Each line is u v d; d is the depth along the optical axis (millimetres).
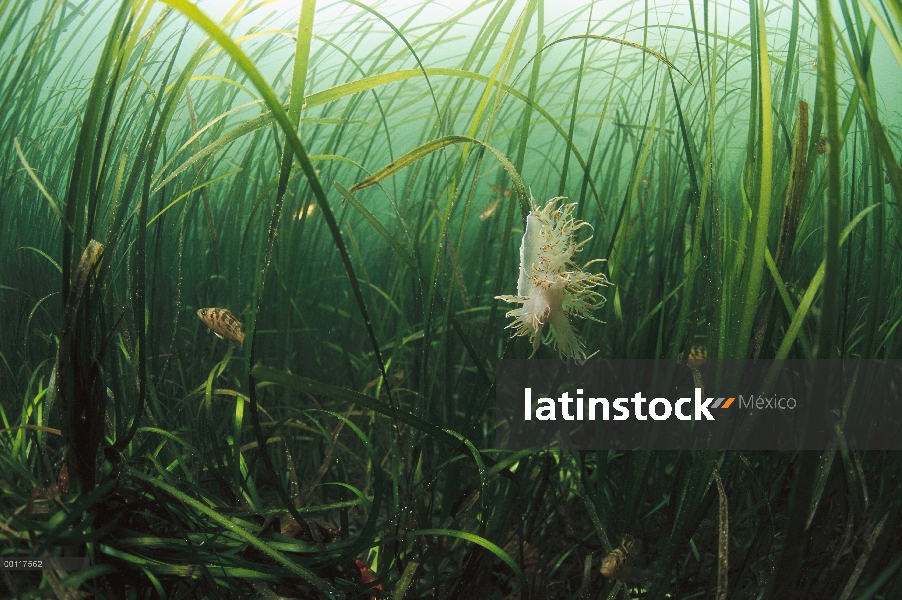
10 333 1007
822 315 523
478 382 778
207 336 1038
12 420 791
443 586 662
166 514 622
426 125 1287
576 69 1273
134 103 964
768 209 555
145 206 590
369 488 862
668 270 813
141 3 548
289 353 986
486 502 633
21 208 1126
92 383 582
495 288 767
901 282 771
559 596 694
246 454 878
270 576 591
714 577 650
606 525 715
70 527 562
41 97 1214
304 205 866
